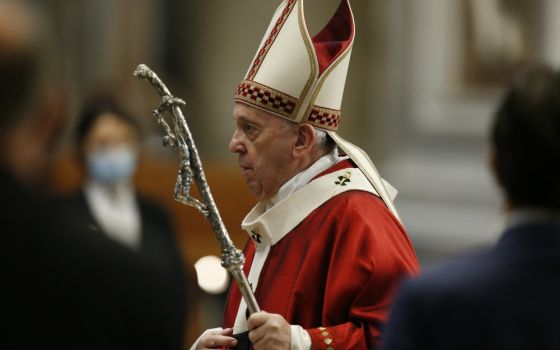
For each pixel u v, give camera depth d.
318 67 8.34
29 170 5.14
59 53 5.22
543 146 5.30
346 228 8.16
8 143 5.01
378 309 7.85
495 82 23.41
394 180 24.61
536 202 5.37
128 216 13.17
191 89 38.12
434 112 24.30
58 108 5.11
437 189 23.59
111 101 13.80
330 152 8.71
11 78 4.91
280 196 8.52
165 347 5.16
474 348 5.17
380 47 31.12
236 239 20.72
